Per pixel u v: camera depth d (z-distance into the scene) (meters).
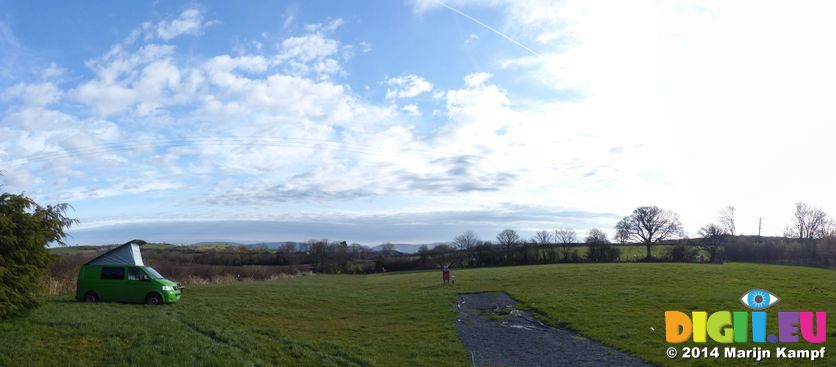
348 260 107.56
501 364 16.52
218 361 14.30
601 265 61.22
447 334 21.48
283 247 111.00
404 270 98.12
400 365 16.38
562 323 22.80
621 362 15.99
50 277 33.50
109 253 28.25
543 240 107.38
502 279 46.22
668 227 99.00
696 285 34.66
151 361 13.67
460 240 115.06
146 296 27.34
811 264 81.19
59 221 17.64
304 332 22.03
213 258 91.44
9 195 16.25
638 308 25.06
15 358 13.16
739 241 93.75
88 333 16.22
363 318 26.83
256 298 33.41
